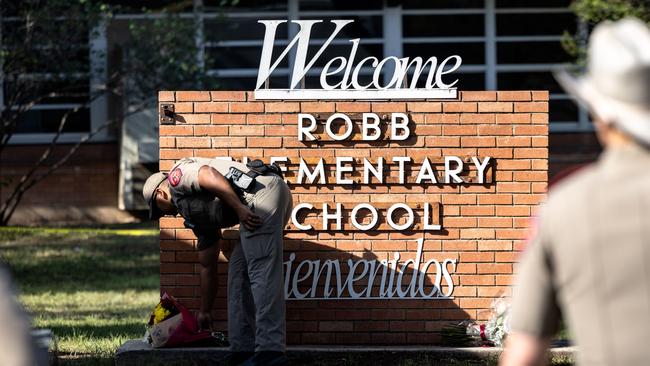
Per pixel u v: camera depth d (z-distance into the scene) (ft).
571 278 16.70
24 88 104.94
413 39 122.83
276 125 44.78
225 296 44.57
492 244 44.88
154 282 79.51
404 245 45.01
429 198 44.91
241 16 122.72
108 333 53.21
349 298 44.88
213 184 38.93
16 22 103.81
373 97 44.78
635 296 16.20
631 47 16.62
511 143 44.83
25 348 15.03
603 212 16.56
